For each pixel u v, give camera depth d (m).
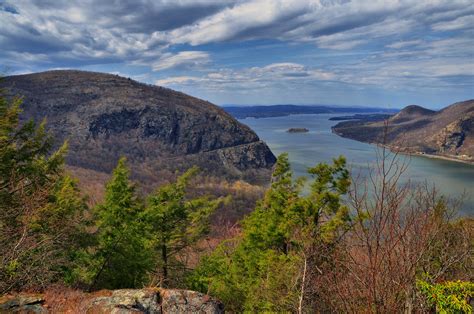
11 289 9.14
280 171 16.44
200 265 16.88
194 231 16.70
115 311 8.25
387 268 4.79
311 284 7.12
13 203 11.08
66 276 11.74
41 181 13.39
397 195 4.57
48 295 8.79
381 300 4.68
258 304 12.57
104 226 13.73
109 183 14.12
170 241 15.94
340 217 12.74
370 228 4.82
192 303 9.10
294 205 14.27
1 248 9.13
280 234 15.11
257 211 17.56
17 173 12.51
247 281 15.69
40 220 11.29
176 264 16.72
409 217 4.60
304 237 8.67
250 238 16.27
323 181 14.27
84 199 15.09
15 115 13.88
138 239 14.11
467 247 5.96
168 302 8.98
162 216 15.19
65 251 11.98
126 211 13.86
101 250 13.30
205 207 17.27
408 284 4.80
